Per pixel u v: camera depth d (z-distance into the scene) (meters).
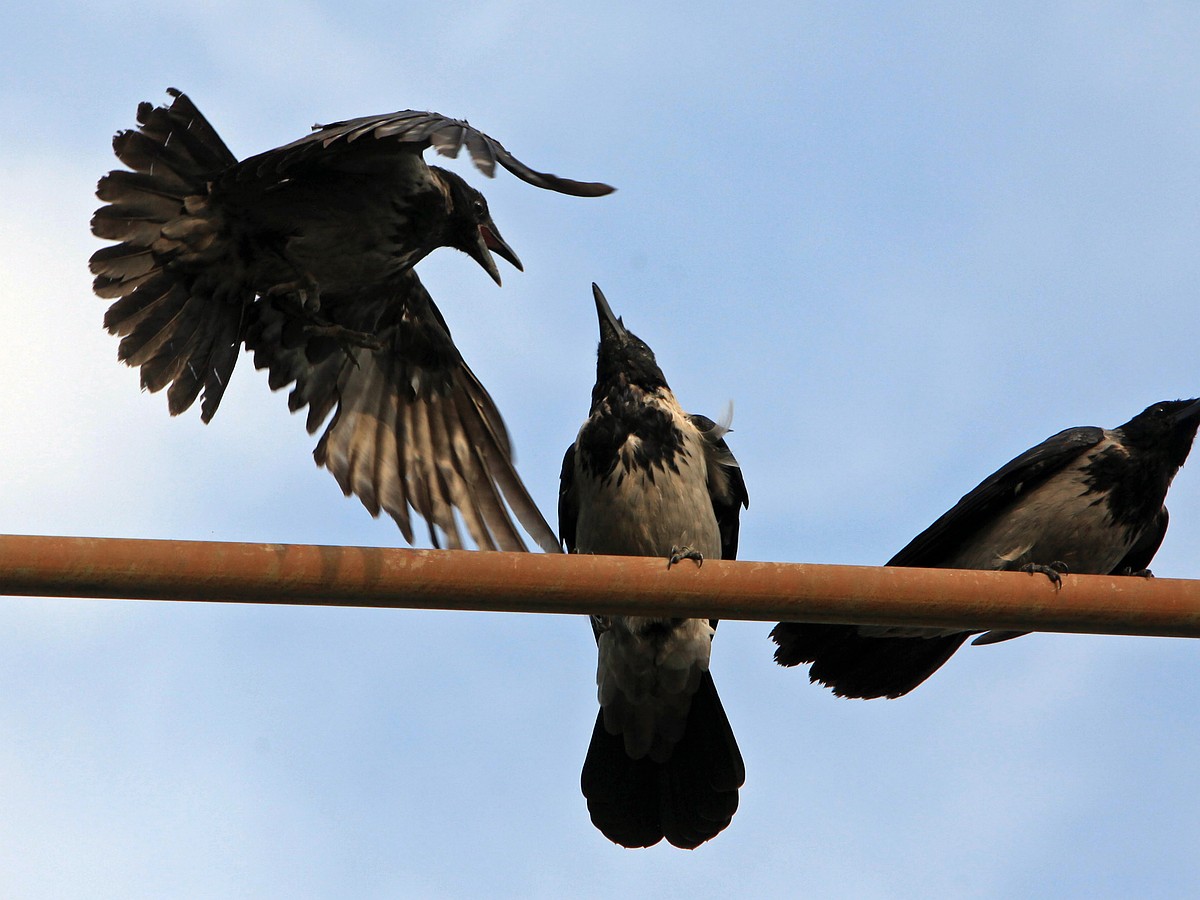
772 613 8.21
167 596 7.55
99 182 10.12
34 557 7.33
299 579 7.66
